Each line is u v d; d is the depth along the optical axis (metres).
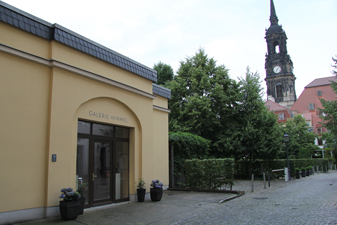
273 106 69.56
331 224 6.48
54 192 7.32
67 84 8.09
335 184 15.96
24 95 7.03
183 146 15.64
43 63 7.48
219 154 23.16
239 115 23.17
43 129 7.37
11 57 6.84
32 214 6.87
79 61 8.62
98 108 9.34
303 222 6.78
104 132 9.84
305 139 45.59
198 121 23.20
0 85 6.56
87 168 8.92
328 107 22.75
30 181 6.91
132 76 11.02
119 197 10.19
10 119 6.66
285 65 95.88
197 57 26.77
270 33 99.00
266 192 13.21
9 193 6.46
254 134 20.95
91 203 8.90
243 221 7.14
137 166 10.95
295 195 11.77
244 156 22.89
